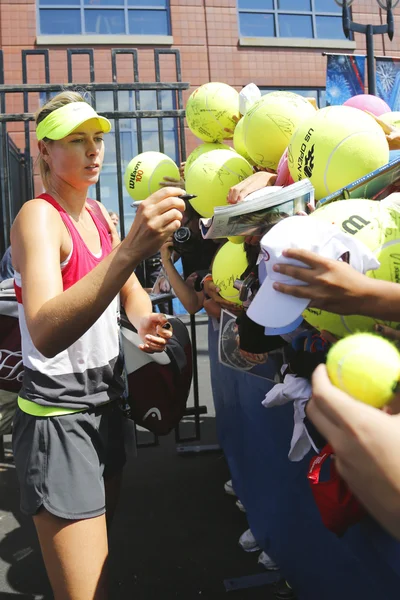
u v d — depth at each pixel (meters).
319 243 1.02
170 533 2.71
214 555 2.50
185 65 9.88
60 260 1.57
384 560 1.14
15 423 1.65
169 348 2.15
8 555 2.57
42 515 1.54
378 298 0.97
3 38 9.38
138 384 2.10
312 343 1.45
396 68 5.36
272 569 2.32
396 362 0.86
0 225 3.79
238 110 2.72
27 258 1.43
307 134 1.53
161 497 3.10
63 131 1.56
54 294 1.38
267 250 1.03
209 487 3.21
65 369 1.61
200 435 4.02
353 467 0.68
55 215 1.54
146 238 1.26
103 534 1.58
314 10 10.55
